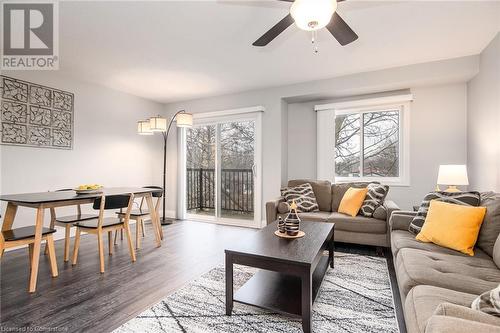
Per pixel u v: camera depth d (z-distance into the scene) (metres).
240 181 4.84
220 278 2.40
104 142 4.33
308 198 3.66
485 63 2.98
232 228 4.42
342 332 1.61
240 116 4.71
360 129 4.29
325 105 4.33
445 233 1.96
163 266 2.68
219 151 5.01
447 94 3.65
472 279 1.39
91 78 3.93
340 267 2.64
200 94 4.83
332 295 2.07
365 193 3.31
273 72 3.74
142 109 5.02
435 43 2.88
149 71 3.66
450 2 2.16
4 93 3.21
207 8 2.22
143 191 3.27
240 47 2.95
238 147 4.86
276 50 3.04
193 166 5.46
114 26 2.50
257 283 2.04
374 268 2.62
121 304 1.94
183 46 2.93
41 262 2.77
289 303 1.75
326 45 2.92
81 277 2.40
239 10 2.25
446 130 3.66
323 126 4.37
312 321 1.72
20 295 2.06
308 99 4.45
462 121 3.58
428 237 2.06
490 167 2.84
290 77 3.94
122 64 3.41
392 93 3.94
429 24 2.49
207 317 1.78
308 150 4.54
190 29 2.57
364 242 3.06
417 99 3.80
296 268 1.60
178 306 1.91
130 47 2.94
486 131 2.95
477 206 2.06
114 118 4.50
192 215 5.29
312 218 3.29
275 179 4.42
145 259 2.89
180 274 2.49
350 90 3.90
